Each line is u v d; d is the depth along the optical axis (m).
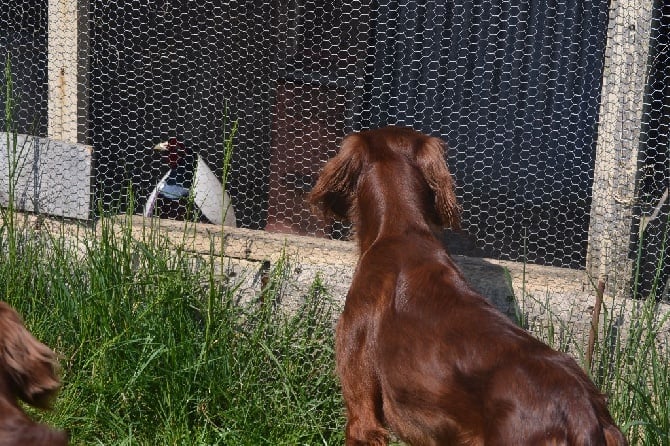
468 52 7.38
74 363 5.12
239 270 5.52
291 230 6.42
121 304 5.18
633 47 5.13
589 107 6.88
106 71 6.40
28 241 5.54
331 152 6.60
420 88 7.25
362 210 4.50
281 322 5.33
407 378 3.78
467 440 3.58
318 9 6.64
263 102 6.68
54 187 5.91
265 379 5.15
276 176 6.51
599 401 3.46
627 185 5.17
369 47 6.73
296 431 4.90
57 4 5.93
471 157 6.74
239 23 6.72
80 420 4.91
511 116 7.24
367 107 7.07
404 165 4.47
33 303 5.28
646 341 4.72
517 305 4.99
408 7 7.13
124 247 5.27
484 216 6.61
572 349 5.17
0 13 6.46
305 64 6.69
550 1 7.20
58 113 6.04
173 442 4.78
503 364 3.51
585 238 6.03
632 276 5.25
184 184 6.29
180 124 6.82
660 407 4.64
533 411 3.36
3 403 3.08
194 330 5.18
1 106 6.48
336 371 4.31
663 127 5.61
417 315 3.86
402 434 3.92
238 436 4.83
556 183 6.77
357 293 4.15
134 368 5.02
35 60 6.46
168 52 6.78
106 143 6.36
